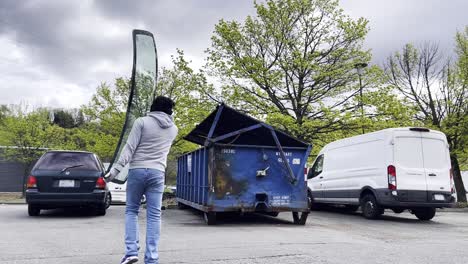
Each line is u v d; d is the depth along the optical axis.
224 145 9.12
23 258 4.68
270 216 11.30
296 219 9.63
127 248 4.02
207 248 5.49
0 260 4.57
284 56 18.64
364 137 11.88
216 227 8.45
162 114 4.37
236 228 8.30
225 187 9.00
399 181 10.58
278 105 18.50
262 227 8.60
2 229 7.50
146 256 4.04
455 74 22.77
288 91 18.59
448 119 22.42
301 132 17.08
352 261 4.77
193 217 10.84
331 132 18.67
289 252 5.26
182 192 12.73
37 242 5.90
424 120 23.17
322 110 17.48
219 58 18.64
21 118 29.03
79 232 7.12
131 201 4.18
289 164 9.50
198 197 9.97
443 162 11.07
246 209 9.05
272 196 9.24
